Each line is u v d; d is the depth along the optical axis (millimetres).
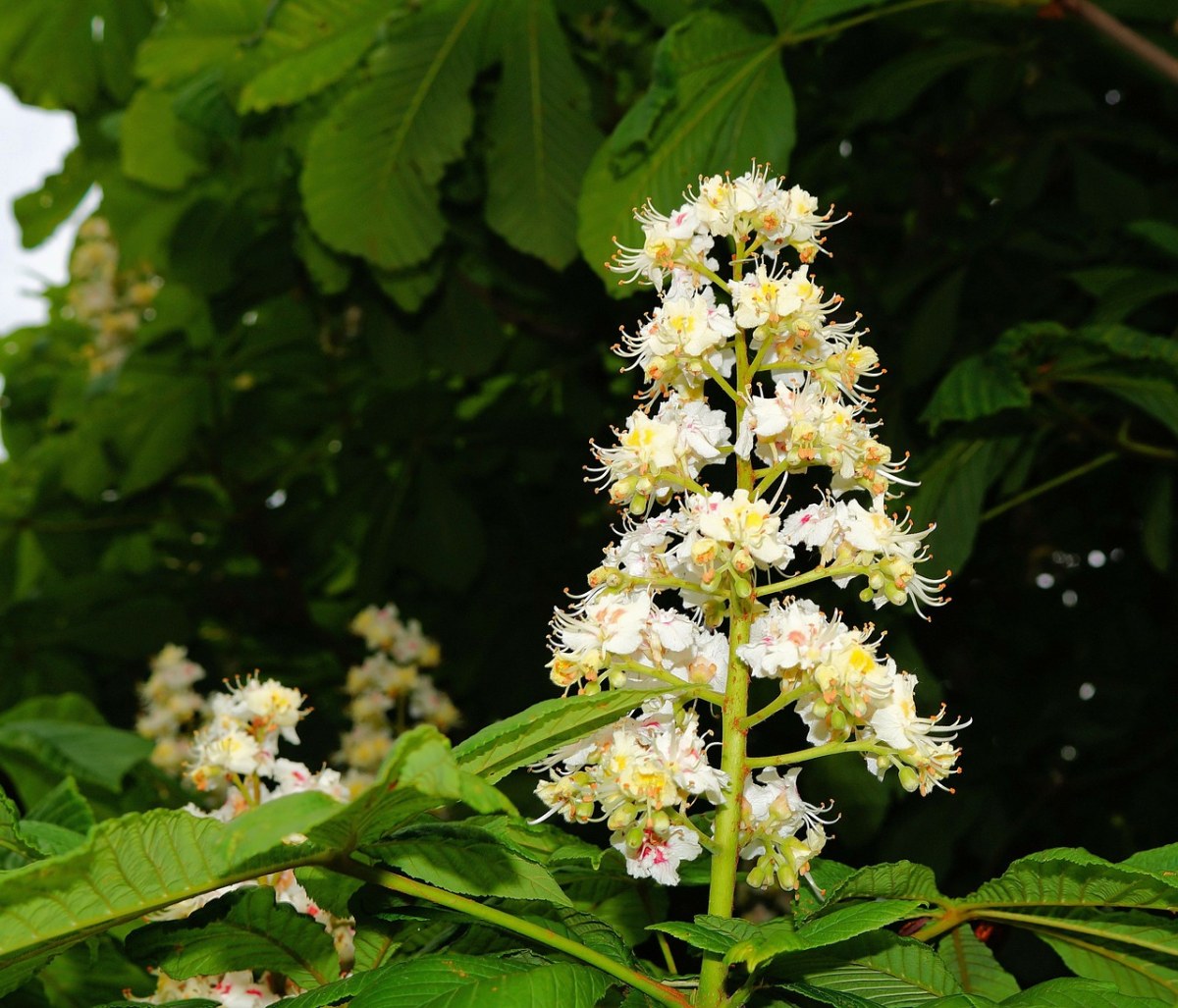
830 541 1526
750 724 1465
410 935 1598
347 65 3238
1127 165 4699
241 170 4516
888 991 1517
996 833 4188
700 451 1511
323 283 4023
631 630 1449
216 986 1919
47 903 1190
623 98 4227
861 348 1556
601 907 1833
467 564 4812
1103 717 4312
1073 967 1662
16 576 5641
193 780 2152
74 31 4312
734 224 1583
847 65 4340
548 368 5008
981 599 5055
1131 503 5004
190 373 5078
